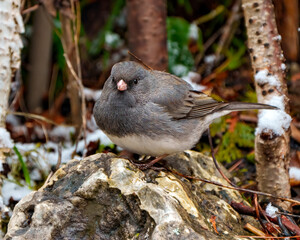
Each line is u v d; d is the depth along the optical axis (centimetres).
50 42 1019
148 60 932
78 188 575
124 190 558
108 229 555
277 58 687
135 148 639
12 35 708
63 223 552
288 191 715
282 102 689
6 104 728
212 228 575
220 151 883
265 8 675
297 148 869
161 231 513
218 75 1045
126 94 615
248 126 912
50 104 1048
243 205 650
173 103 650
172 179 601
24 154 836
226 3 1130
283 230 620
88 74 1091
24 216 562
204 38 1145
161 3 924
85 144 823
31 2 972
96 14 1144
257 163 723
